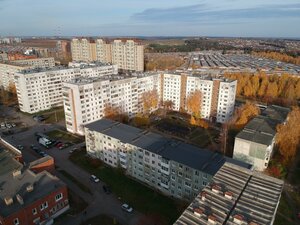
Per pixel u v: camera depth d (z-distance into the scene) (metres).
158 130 118.31
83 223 61.22
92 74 167.25
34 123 126.62
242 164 66.62
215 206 40.47
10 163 71.62
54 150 98.38
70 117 112.19
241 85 189.75
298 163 90.94
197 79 132.88
